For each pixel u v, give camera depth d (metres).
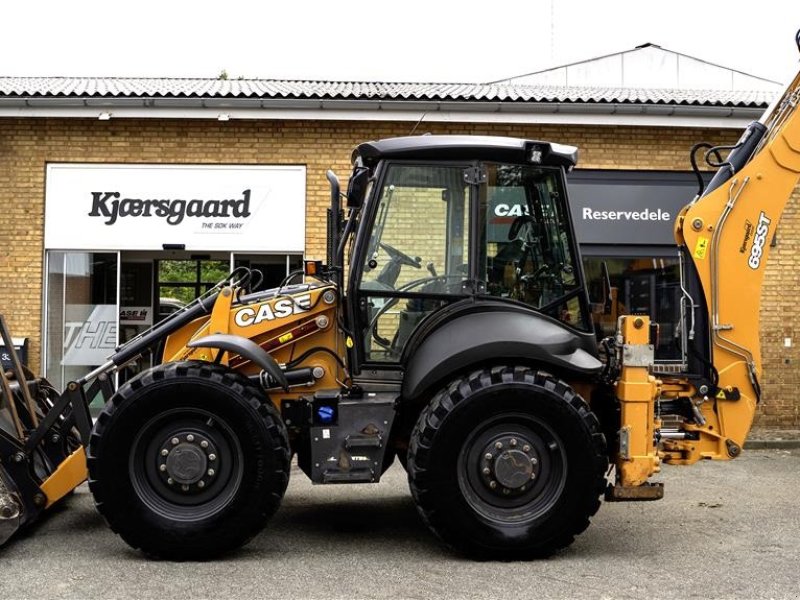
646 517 6.75
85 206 11.83
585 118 11.77
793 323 12.06
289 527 6.37
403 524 6.47
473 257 5.88
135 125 11.82
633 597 4.75
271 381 5.95
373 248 5.91
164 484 5.50
